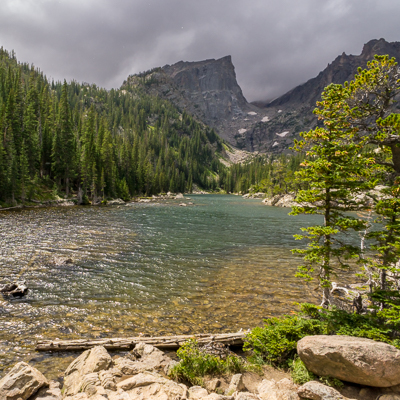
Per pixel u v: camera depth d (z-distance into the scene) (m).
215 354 9.20
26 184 68.69
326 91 12.12
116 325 12.02
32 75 105.25
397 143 11.09
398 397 6.43
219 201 114.94
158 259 23.73
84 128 111.88
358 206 11.16
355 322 9.46
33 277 18.03
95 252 25.16
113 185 95.81
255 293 16.41
